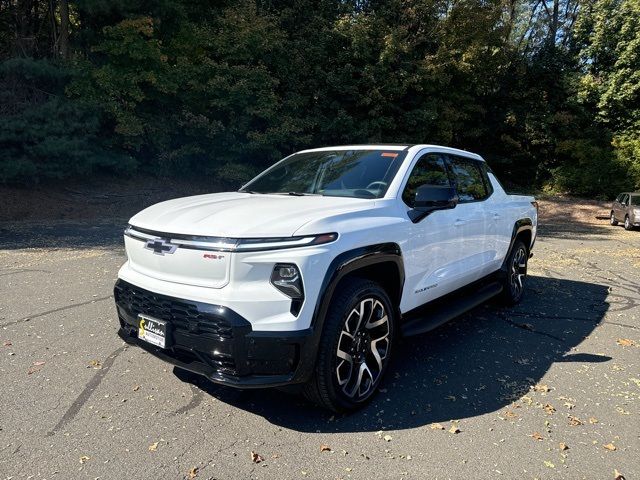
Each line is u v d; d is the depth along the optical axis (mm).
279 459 2631
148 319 3084
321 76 19188
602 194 25469
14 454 2607
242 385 2709
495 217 5184
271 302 2717
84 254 8250
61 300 5449
